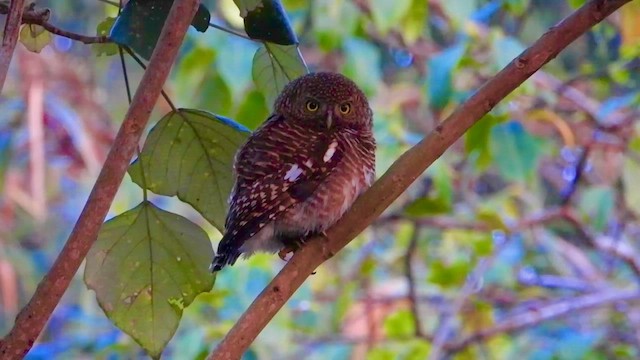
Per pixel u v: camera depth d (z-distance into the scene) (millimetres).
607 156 11281
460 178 12195
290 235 5641
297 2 10305
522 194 12297
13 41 3779
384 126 9773
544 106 10781
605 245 11500
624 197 11250
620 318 11570
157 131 4855
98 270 4637
